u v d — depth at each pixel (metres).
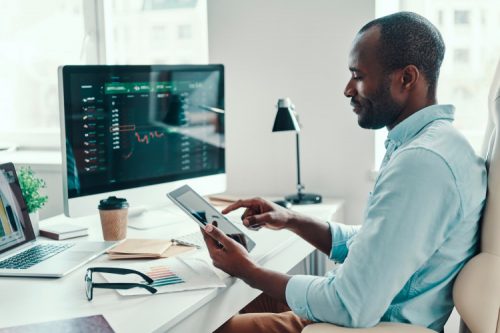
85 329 1.20
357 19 2.47
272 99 2.62
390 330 1.30
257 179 2.68
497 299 1.32
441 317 1.43
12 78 3.23
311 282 1.39
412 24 1.43
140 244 1.77
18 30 3.17
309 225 1.80
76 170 1.91
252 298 1.65
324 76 2.54
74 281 1.52
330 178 2.58
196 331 1.40
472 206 1.33
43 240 1.88
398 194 1.29
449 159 1.31
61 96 1.86
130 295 1.40
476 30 2.56
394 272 1.28
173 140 2.18
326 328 1.32
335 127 2.55
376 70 1.44
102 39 2.96
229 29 2.64
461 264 1.39
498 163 1.36
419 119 1.43
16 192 1.80
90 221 2.15
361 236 1.32
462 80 2.59
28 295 1.42
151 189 2.12
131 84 2.03
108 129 1.99
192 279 1.51
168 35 3.00
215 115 2.31
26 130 3.24
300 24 2.54
